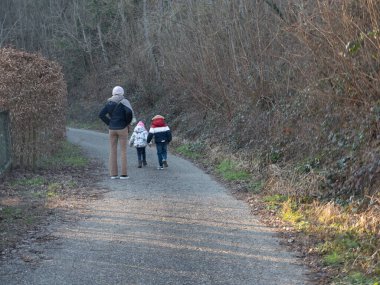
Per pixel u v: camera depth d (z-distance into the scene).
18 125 18.73
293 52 19.56
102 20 60.34
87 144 32.03
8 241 10.40
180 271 8.81
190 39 31.23
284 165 17.39
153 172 19.61
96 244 10.29
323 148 16.11
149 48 42.97
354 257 9.26
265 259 9.48
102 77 62.19
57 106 20.62
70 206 13.56
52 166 20.42
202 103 30.88
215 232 11.20
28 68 18.70
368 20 14.56
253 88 23.92
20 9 76.12
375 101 14.54
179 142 30.28
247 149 21.36
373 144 13.64
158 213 12.83
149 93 45.84
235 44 26.16
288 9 20.09
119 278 8.48
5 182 16.64
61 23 69.56
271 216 12.60
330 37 15.32
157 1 41.59
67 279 8.43
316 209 12.51
